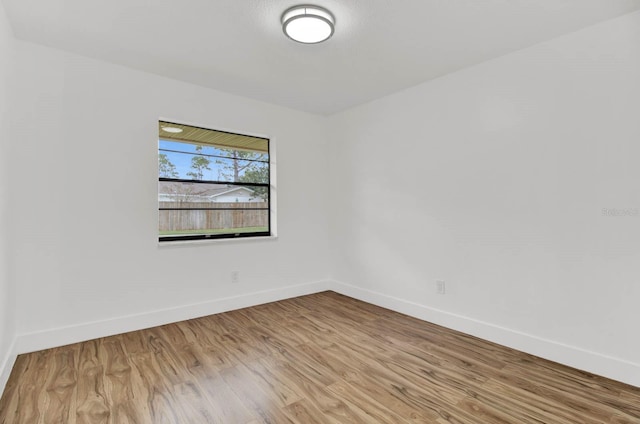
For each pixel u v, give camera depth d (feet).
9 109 7.35
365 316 10.89
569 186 7.52
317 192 14.05
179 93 10.36
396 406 5.99
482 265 9.10
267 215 13.01
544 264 7.93
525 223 8.23
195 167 11.26
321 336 9.21
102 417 5.65
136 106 9.56
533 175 8.09
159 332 9.40
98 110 8.95
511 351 8.27
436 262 10.22
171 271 10.20
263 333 9.41
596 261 7.16
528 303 8.20
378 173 12.05
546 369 7.34
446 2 6.44
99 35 7.70
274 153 12.76
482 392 6.43
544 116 7.89
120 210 9.29
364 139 12.57
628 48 6.74
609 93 6.97
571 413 5.78
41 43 8.07
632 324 6.71
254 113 12.09
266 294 12.37
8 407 5.89
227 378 6.94
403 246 11.21
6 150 7.10
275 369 7.34
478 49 8.32
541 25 7.22
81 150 8.70
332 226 14.14
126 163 9.38
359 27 7.32
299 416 5.70
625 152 6.78
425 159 10.48
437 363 7.63
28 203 7.97
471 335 9.29
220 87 10.90
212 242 11.07
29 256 7.98
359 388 6.58
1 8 6.49
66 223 8.48
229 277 11.46
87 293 8.78
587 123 7.25
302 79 10.27
